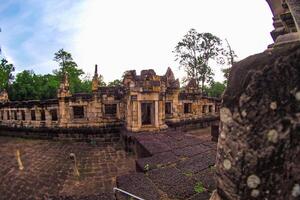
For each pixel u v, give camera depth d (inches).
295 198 64.2
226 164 80.3
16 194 454.0
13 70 1788.9
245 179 74.8
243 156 75.2
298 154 64.4
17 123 1023.0
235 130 77.4
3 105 1080.2
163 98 823.7
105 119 881.5
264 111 70.8
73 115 890.7
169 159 426.0
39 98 1492.4
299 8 80.4
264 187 70.9
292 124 65.8
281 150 67.6
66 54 2032.5
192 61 1978.3
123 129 835.4
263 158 71.0
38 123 955.3
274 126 68.9
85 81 2161.7
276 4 124.4
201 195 269.4
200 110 1192.2
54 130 904.9
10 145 853.2
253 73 73.6
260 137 71.4
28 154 719.1
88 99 879.1
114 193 272.2
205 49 1941.4
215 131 649.0
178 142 577.9
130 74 818.2
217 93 1955.0
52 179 523.5
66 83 897.5
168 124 968.9
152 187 296.8
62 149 765.3
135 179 331.9
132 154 692.7
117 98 886.4
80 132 875.4
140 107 767.7
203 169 360.8
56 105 908.0
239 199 76.5
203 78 1978.3
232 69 83.5
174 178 323.9
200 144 563.5
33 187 483.2
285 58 67.8
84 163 623.8
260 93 71.7
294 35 94.7
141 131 755.4
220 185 83.7
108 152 722.8
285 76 67.6
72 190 466.9
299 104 64.7
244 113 74.7
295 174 64.7
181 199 263.7
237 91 77.2
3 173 564.1
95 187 478.9
